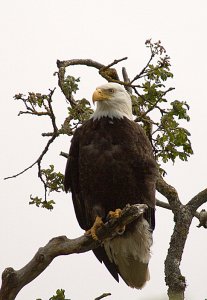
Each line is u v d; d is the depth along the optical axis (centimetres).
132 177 1176
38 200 1216
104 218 1209
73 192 1252
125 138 1173
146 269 1258
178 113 1210
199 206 1158
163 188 1188
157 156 1244
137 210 1012
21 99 1177
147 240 1217
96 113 1209
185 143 1214
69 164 1217
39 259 938
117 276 1292
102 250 1277
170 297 1080
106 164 1165
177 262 1107
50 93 1149
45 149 1207
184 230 1135
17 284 930
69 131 1247
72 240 978
